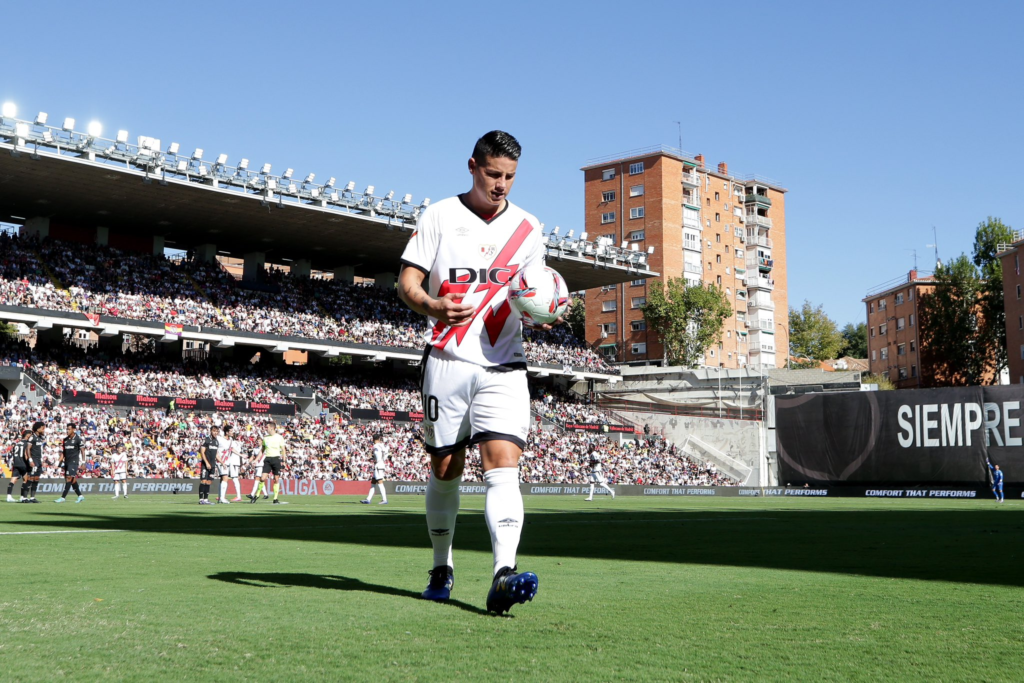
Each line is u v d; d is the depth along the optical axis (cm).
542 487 4625
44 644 324
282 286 5478
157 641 331
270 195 4538
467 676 280
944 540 1052
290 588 486
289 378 5003
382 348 5275
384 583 518
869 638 348
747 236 9006
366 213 4959
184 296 4822
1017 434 4347
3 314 3972
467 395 445
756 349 8806
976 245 8150
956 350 8081
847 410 4903
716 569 639
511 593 390
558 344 6153
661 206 8144
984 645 335
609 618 393
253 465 3878
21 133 3809
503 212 464
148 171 4200
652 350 8019
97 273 4619
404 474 4534
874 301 9631
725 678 280
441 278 455
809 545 941
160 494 3447
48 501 2492
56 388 3928
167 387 4384
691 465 5538
